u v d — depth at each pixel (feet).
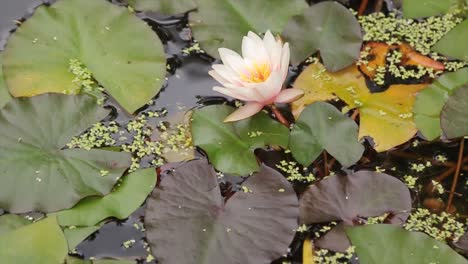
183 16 5.16
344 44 4.99
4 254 4.52
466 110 4.79
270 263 4.53
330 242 4.59
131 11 5.13
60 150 4.74
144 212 4.68
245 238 4.56
